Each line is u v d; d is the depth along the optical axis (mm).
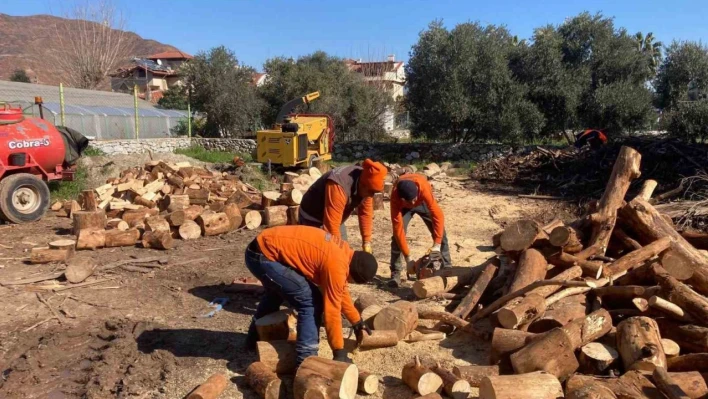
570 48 20000
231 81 25266
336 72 27344
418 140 23781
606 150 15172
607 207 5633
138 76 47250
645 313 4465
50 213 10898
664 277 4426
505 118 19453
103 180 13883
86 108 19844
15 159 9883
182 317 5402
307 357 3760
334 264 3691
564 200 13117
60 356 4566
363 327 4145
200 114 26641
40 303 5738
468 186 15633
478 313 4934
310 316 3908
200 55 25703
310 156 16297
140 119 22062
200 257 7602
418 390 3691
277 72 26812
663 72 21000
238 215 9359
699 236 6156
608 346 3947
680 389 3229
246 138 24781
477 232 9602
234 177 13445
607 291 4695
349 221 10578
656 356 3592
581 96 19484
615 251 5742
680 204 9742
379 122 27406
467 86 20453
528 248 5254
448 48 20328
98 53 35906
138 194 10883
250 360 4430
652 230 5375
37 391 3996
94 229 8031
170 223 8711
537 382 3410
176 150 20672
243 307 5715
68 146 11133
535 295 4457
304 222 5020
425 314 4973
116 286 6328
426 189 5742
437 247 5910
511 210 11859
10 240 8602
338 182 4531
